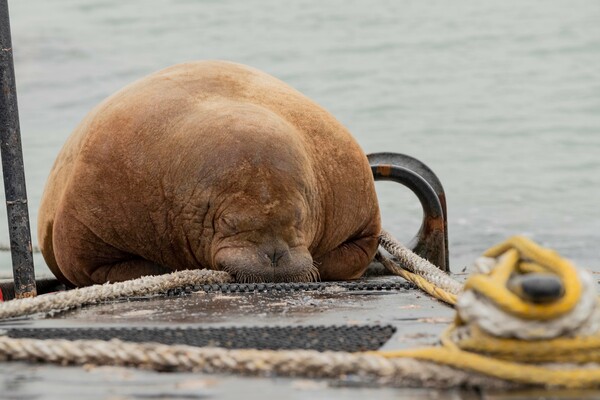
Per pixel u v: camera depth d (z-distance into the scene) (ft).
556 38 346.95
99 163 89.40
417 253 110.83
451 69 317.63
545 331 41.83
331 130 96.32
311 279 85.61
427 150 234.17
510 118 263.08
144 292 74.69
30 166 212.43
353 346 49.83
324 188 92.38
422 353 43.83
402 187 199.31
